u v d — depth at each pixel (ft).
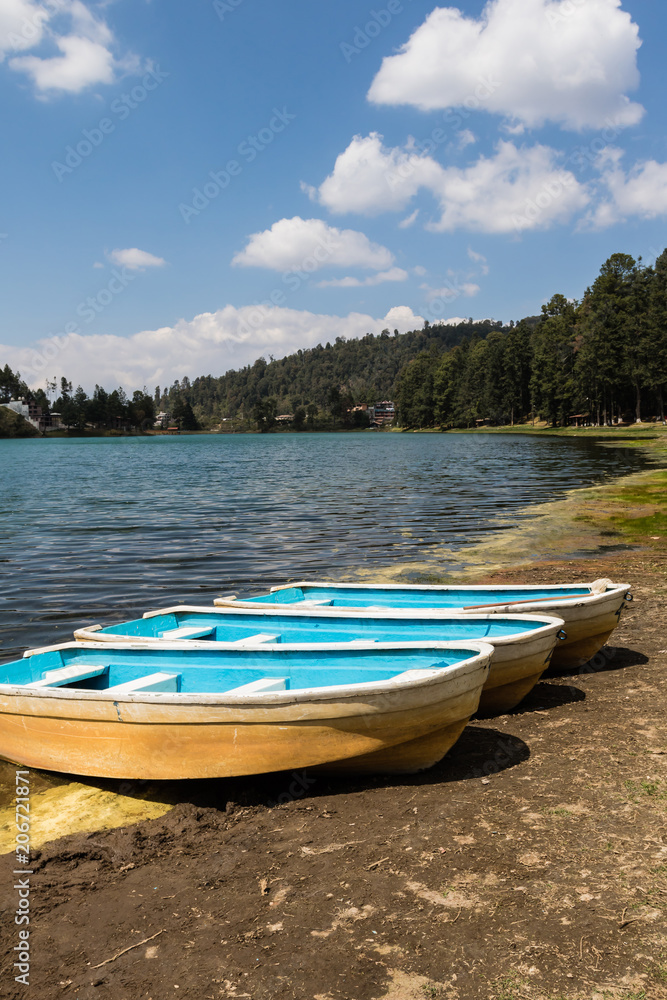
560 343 394.11
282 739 15.49
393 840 13.51
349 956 10.29
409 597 27.76
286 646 18.34
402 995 9.47
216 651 18.99
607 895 11.31
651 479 98.94
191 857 13.56
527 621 21.48
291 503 81.35
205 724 15.65
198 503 83.30
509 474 118.42
